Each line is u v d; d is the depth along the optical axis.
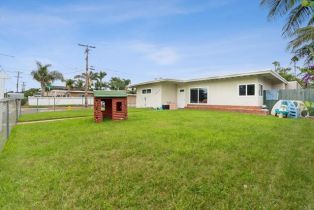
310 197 2.89
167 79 18.39
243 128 7.53
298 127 8.18
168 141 5.58
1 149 5.18
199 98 18.42
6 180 3.40
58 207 2.68
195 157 4.35
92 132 7.07
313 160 4.28
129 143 5.42
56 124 9.41
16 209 2.62
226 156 4.42
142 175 3.56
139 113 13.74
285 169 3.80
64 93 47.50
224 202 2.79
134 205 2.75
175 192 3.04
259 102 14.40
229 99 16.02
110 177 3.49
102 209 2.65
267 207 2.67
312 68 3.92
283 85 17.36
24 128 8.57
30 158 4.49
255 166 3.93
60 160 4.30
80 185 3.23
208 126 7.94
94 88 47.47
